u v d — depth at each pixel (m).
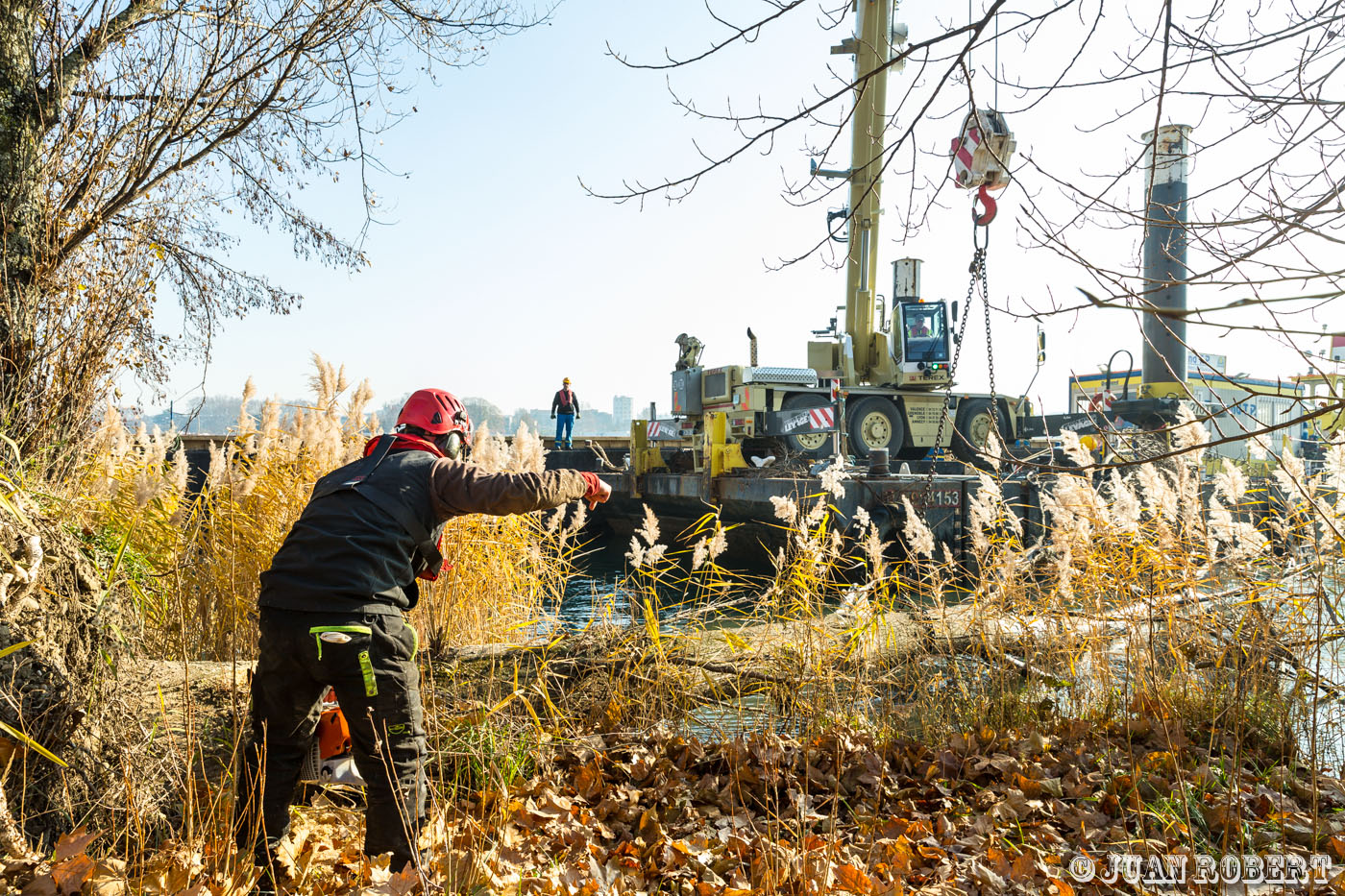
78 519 2.92
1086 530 4.27
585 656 4.44
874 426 15.20
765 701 4.25
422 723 2.45
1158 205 2.35
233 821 2.31
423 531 2.47
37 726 2.19
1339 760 3.51
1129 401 13.41
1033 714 4.14
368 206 6.58
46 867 1.93
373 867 2.24
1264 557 3.85
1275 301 1.56
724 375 14.97
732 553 12.55
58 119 4.37
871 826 3.06
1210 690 3.95
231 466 4.54
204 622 4.52
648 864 2.76
